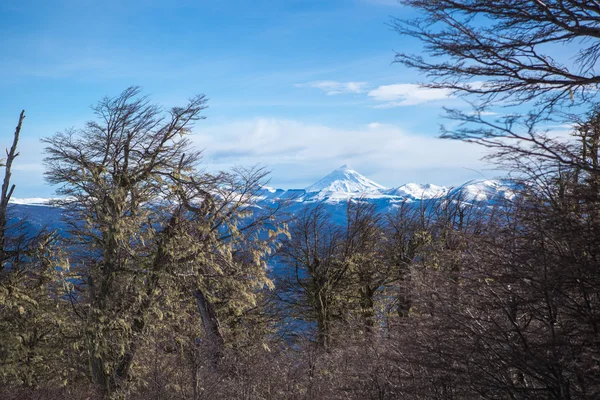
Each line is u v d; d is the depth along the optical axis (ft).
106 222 79.51
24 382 81.00
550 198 31.94
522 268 31.78
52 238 82.33
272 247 91.61
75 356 80.33
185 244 81.51
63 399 77.00
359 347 57.47
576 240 29.94
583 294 29.45
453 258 39.19
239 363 62.80
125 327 74.02
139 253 84.89
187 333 81.30
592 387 28.35
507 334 31.94
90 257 84.38
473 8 31.86
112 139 84.28
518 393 31.04
